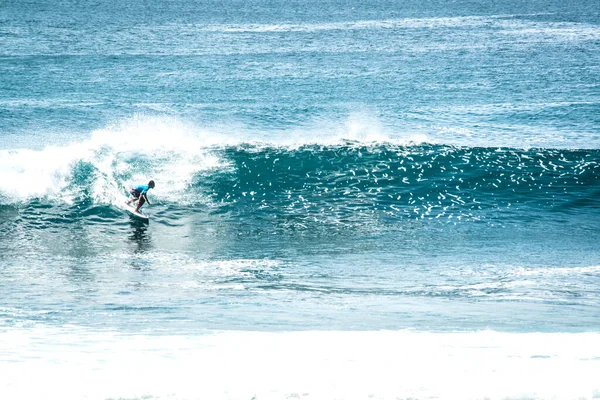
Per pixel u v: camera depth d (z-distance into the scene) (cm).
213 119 12119
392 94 14775
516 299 4288
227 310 3859
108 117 12081
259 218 6906
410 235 6406
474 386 1986
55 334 3014
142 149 7938
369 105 13538
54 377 2119
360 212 7100
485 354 2503
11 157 7419
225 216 6962
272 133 11200
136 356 2478
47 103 13175
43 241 6162
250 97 14275
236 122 11925
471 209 7225
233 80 16388
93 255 5734
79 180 7275
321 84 15938
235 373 2166
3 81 15638
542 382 2033
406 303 4138
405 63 19175
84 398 1880
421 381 2052
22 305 3962
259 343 2770
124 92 14675
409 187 7750
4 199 6944
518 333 3077
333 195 7544
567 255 5781
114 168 7488
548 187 7775
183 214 7006
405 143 8706
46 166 7325
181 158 7956
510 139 10906
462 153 8450
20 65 18062
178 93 14675
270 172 7919
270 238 6300
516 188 7744
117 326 3294
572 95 14650
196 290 4544
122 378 2095
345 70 17988
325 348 2641
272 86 15625
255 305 4041
